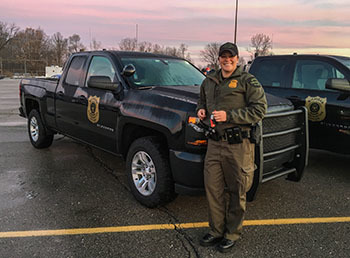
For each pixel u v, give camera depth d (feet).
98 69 15.24
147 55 15.76
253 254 9.37
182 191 10.79
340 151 15.80
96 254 9.30
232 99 8.70
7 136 24.50
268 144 11.00
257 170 10.13
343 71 15.81
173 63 15.99
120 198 13.20
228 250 9.43
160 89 12.73
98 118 14.39
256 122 8.69
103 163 17.85
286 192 14.15
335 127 15.66
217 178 9.32
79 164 17.61
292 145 12.09
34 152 19.93
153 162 11.55
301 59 17.65
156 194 11.55
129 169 12.72
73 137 17.07
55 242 9.88
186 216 11.68
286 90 17.63
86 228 10.75
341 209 12.51
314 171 17.04
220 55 8.53
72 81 16.80
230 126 8.79
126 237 10.23
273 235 10.47
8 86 93.71
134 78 13.62
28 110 21.47
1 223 11.02
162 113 11.20
